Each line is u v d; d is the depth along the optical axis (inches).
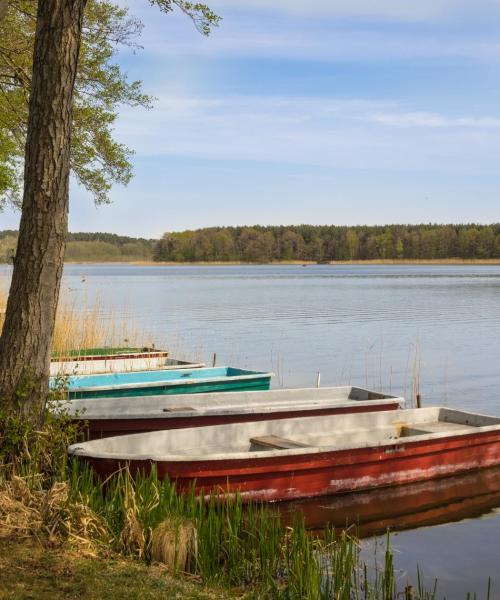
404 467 331.0
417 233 5639.8
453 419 394.3
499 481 347.3
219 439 328.2
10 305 261.3
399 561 251.8
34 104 255.8
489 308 1439.5
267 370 721.6
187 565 208.1
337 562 211.8
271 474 293.1
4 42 493.7
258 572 210.7
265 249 5767.7
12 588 171.6
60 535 208.2
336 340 951.0
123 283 2650.1
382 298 1764.3
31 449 255.4
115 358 555.5
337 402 426.3
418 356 808.9
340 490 313.3
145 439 305.7
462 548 265.9
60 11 253.1
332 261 5915.4
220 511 254.8
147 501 229.6
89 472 256.7
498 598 226.5
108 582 182.7
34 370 260.4
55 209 259.6
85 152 536.1
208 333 1018.1
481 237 5364.2
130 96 540.1
